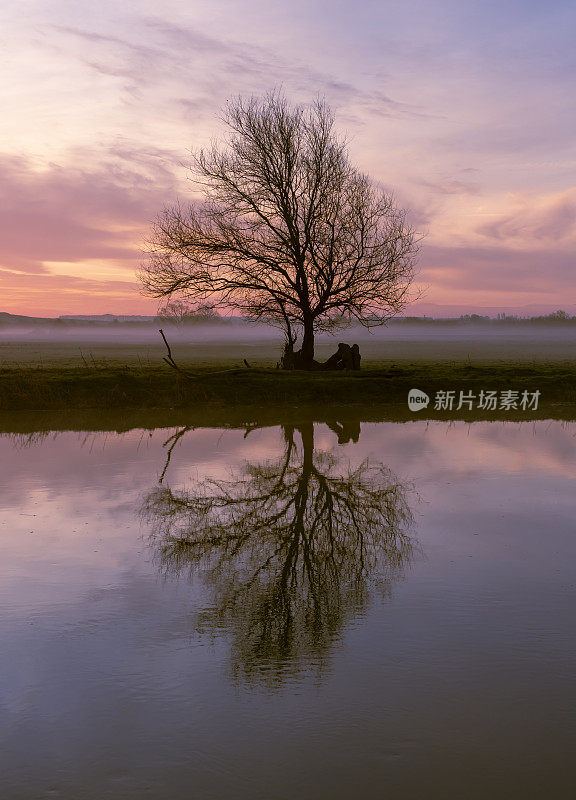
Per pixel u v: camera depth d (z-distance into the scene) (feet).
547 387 88.53
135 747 13.92
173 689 16.22
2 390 76.54
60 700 15.71
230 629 19.71
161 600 22.06
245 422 67.00
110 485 39.14
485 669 17.11
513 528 30.60
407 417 71.10
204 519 32.19
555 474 42.39
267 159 91.35
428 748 13.87
